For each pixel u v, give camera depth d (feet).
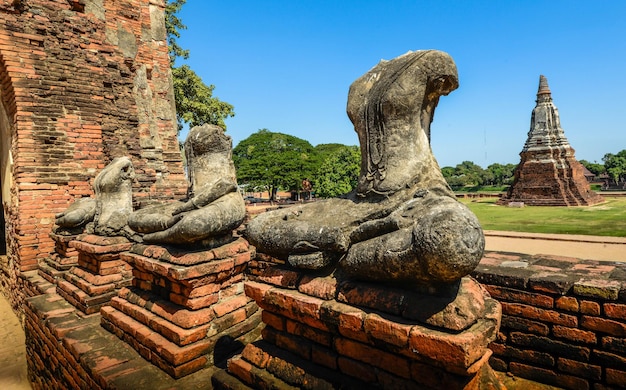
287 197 164.86
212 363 11.32
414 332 6.89
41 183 25.68
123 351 12.34
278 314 9.59
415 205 8.05
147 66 35.01
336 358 8.30
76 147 27.32
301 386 8.42
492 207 86.07
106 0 32.04
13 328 25.12
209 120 71.51
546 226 48.83
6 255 33.12
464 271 6.52
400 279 7.56
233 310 12.27
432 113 9.88
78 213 20.38
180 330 11.15
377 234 8.11
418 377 7.15
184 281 11.16
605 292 9.38
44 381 15.85
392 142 9.05
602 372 9.48
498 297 11.12
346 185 104.22
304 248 8.74
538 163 90.27
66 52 27.50
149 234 13.21
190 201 12.03
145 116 34.22
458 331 6.66
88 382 11.56
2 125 31.37
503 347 11.03
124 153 30.78
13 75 25.12
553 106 92.43
